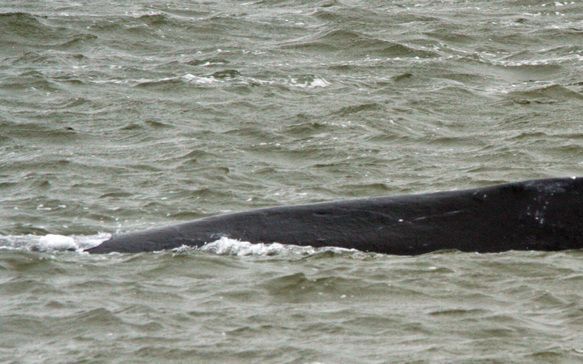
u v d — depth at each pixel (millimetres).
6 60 127812
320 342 45312
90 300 49719
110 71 120438
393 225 52750
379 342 45281
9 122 96062
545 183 52344
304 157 85375
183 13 156000
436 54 129750
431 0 165125
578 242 51781
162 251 54219
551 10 157625
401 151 86750
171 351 44562
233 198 72750
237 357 44062
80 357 44156
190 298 49812
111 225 65750
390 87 113125
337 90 111062
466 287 49875
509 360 43500
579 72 122125
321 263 51969
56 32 138500
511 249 51844
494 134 92312
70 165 81938
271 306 48938
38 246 57312
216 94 108750
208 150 86250
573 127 94000
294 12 154625
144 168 80938
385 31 140625
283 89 111188
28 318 47906
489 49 134125
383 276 50812
